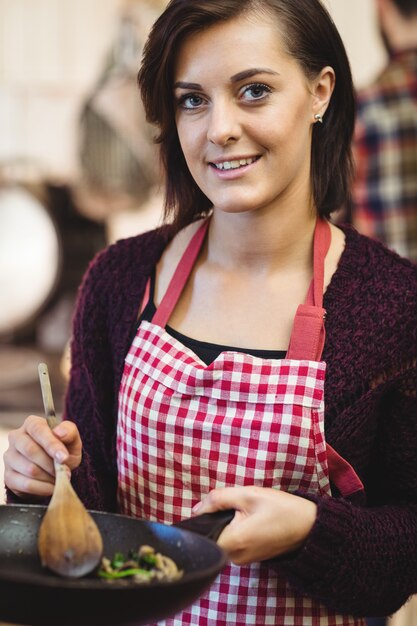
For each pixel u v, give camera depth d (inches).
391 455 56.8
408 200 119.3
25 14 140.1
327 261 58.4
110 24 137.4
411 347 55.7
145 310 61.4
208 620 55.9
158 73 55.0
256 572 54.9
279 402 54.2
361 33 125.9
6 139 141.9
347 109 59.1
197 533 47.4
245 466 54.6
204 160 54.7
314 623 55.7
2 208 141.8
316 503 51.4
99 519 50.8
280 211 57.2
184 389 55.9
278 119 52.8
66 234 141.6
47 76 140.3
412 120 120.1
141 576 45.6
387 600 54.3
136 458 58.2
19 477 54.0
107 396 63.1
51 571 47.3
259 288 58.6
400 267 57.4
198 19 52.0
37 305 141.9
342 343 55.3
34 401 136.2
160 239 63.9
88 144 139.9
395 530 53.7
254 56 51.9
